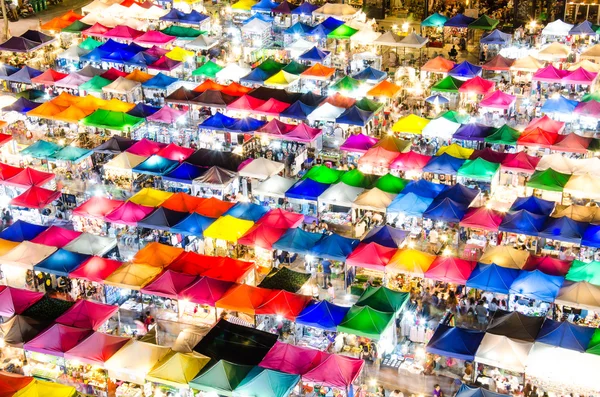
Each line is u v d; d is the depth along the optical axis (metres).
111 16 90.31
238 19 94.81
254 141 64.44
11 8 100.06
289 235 49.47
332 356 38.56
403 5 99.75
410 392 39.56
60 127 68.38
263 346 40.22
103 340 40.09
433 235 52.12
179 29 87.44
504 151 62.97
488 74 80.06
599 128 66.19
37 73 75.25
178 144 65.81
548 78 71.69
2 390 36.88
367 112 66.25
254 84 75.69
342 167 62.12
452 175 57.81
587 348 39.16
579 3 88.69
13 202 54.06
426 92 75.06
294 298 43.47
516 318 41.19
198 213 52.62
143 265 46.56
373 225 54.34
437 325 44.41
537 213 51.66
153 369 38.41
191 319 44.91
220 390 37.12
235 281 45.41
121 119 65.19
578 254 49.81
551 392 38.34
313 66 76.12
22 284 48.84
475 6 95.56
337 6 91.25
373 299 43.22
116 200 55.94
